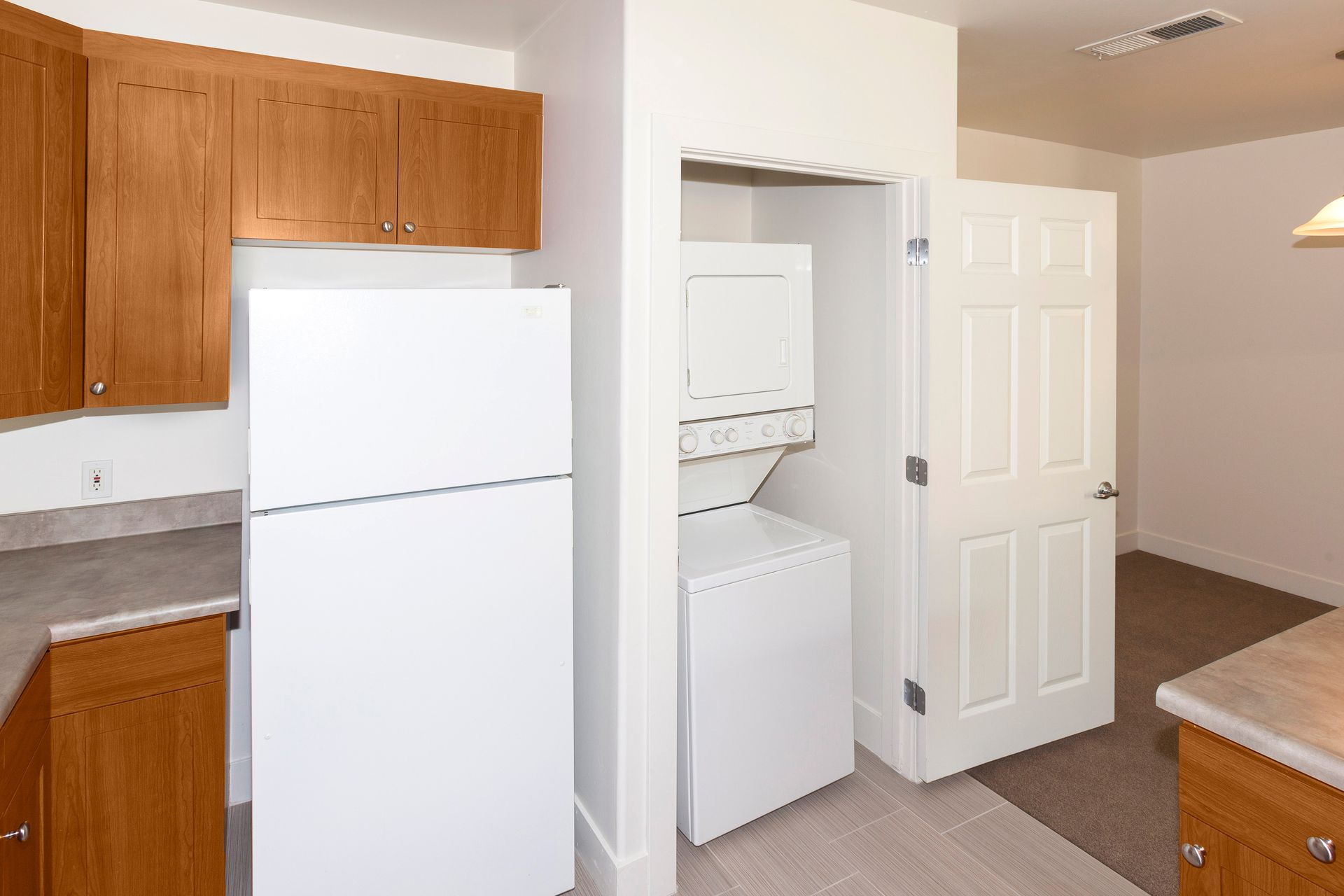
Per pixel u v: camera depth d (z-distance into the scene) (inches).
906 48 97.4
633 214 79.7
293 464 69.2
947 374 101.1
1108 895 85.2
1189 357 190.5
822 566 100.7
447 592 76.4
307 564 70.3
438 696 76.9
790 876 89.3
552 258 96.0
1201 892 55.0
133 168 77.0
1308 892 48.8
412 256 102.6
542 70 96.3
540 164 97.2
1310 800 48.4
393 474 73.3
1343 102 140.8
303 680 70.9
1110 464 116.0
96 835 68.7
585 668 92.5
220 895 74.9
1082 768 110.2
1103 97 136.6
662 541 84.7
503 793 81.0
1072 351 111.3
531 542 80.0
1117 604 169.6
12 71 68.7
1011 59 115.0
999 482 106.3
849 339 113.1
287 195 83.7
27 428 86.0
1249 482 181.5
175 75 78.0
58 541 88.0
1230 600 170.9
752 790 96.5
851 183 110.6
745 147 85.5
